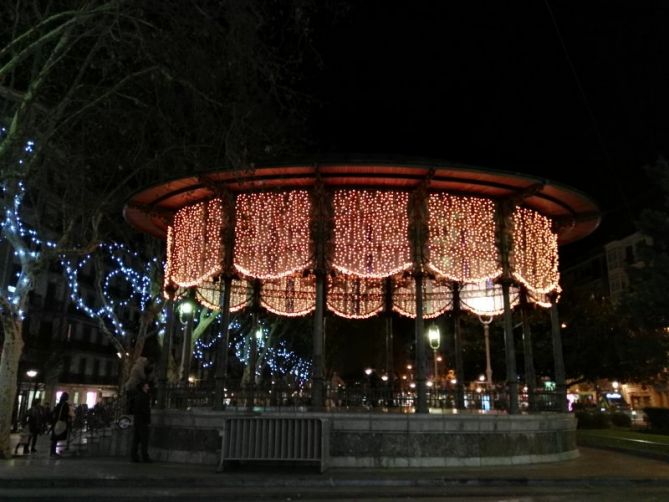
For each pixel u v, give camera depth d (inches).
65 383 2206.0
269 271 693.9
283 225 700.0
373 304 1042.7
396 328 1985.7
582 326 1508.4
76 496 413.4
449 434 602.9
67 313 2251.5
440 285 990.4
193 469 548.4
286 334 2346.2
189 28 586.6
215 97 649.6
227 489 464.8
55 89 765.3
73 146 856.9
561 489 484.7
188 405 690.2
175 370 1162.0
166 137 735.1
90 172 876.0
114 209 960.3
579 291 1599.4
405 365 1931.6
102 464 583.8
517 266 733.9
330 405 648.4
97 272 1213.1
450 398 698.8
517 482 505.0
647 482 514.0
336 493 443.2
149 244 1184.8
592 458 698.2
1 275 1863.9
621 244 2581.2
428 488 480.7
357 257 681.0
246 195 721.0
